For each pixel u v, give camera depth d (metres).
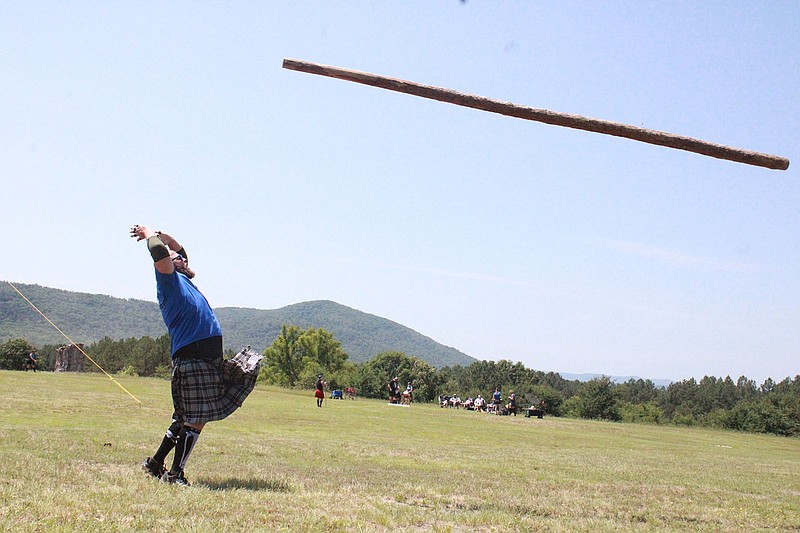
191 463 7.75
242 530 4.44
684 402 105.38
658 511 7.12
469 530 5.25
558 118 6.11
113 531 4.20
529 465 10.87
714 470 13.07
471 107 6.09
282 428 15.17
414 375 110.31
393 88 6.02
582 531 5.48
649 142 6.24
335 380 65.19
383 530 4.86
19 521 4.23
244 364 6.38
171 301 6.24
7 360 62.56
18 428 9.82
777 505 8.33
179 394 6.23
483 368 122.44
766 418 47.75
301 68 5.92
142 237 6.39
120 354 88.38
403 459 10.34
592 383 55.56
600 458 13.84
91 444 8.35
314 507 5.47
